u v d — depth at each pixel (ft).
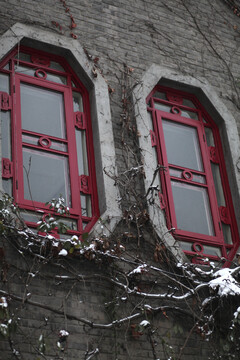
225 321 35.78
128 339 33.40
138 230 36.04
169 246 36.63
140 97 40.93
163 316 34.86
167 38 44.60
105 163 37.83
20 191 35.58
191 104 44.24
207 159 42.47
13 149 36.52
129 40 43.09
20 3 40.42
